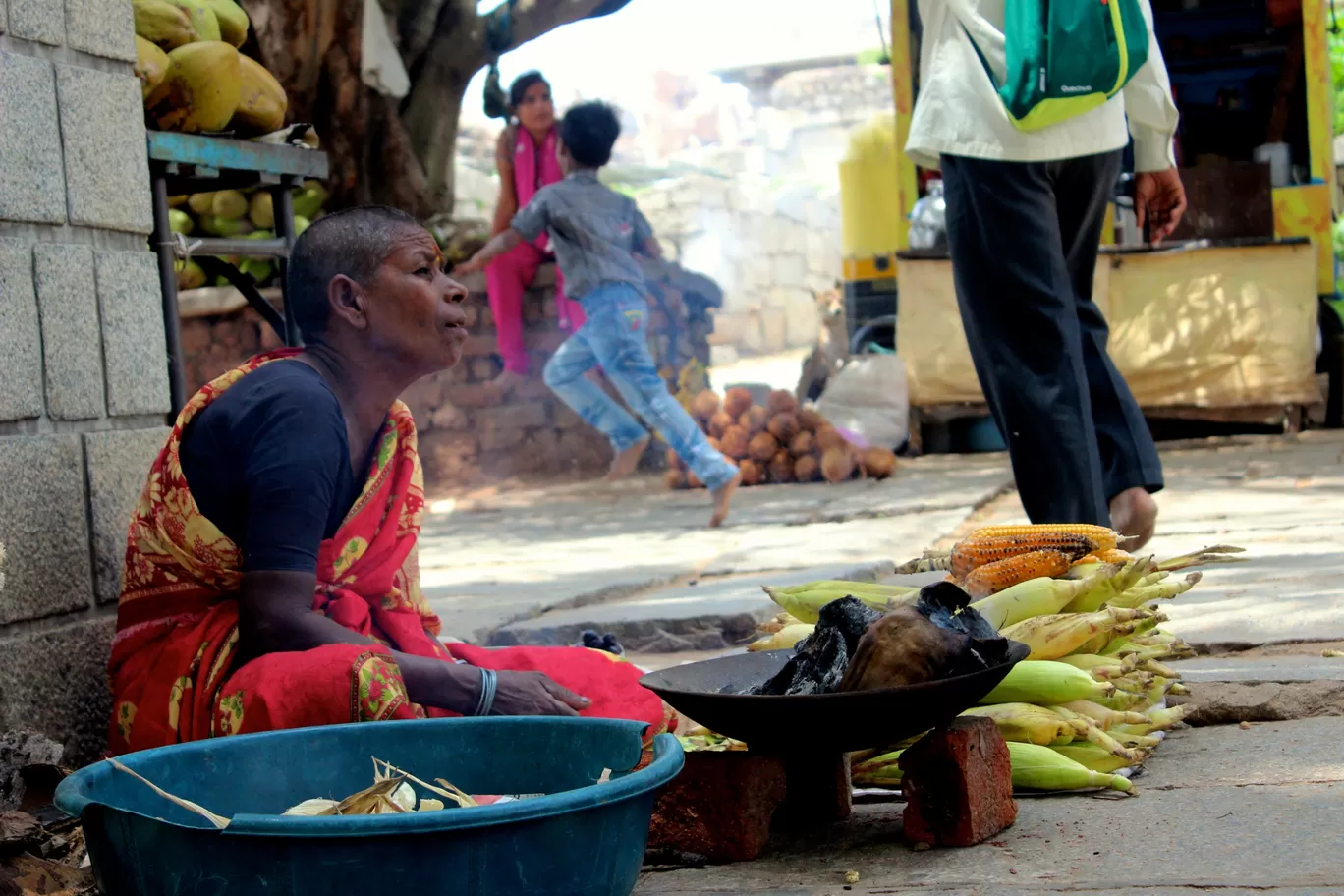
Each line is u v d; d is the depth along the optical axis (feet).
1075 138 11.71
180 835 5.43
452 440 35.42
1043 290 11.66
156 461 8.38
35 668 9.43
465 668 7.82
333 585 8.32
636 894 6.76
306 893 5.31
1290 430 30.48
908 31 33.71
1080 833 6.95
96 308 10.29
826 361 36.73
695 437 23.54
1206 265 29.99
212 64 12.21
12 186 9.47
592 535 23.41
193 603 8.37
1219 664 10.39
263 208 30.83
